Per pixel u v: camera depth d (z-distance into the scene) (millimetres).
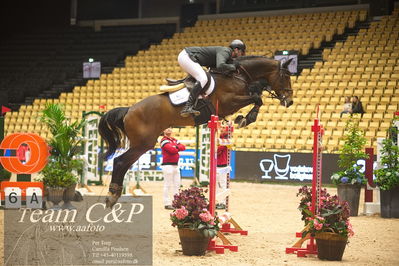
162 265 6570
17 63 31094
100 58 29781
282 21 27859
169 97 8586
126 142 9578
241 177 19297
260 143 20406
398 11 25828
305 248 7637
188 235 7172
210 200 7438
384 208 11406
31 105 26672
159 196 14703
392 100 20391
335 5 28219
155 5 34562
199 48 8586
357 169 11789
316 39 25312
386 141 11469
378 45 23797
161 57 27812
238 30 27922
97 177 15148
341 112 19953
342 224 7016
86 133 14609
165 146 11867
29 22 34750
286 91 8914
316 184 7691
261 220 10719
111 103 25344
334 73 22766
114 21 34844
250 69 8789
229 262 6855
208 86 8398
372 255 7484
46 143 10539
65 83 29281
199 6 32281
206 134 16078
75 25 34938
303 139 19922
